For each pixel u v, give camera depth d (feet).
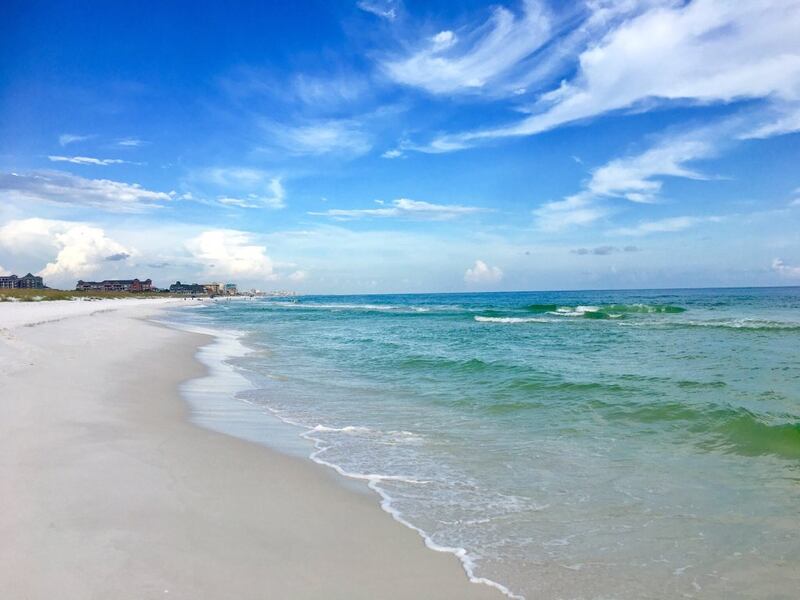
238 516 17.81
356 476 23.04
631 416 33.27
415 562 15.42
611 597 13.83
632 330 98.37
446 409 36.78
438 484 22.21
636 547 16.63
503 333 97.91
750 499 20.29
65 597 11.94
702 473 23.29
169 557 14.39
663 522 18.44
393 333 102.78
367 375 52.03
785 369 49.62
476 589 14.05
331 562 15.14
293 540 16.39
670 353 63.21
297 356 68.18
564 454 26.30
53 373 42.27
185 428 30.07
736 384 42.37
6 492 17.89
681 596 13.89
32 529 15.30
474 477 23.11
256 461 24.49
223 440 27.99
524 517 18.90
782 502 19.92
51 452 22.77
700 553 16.21
